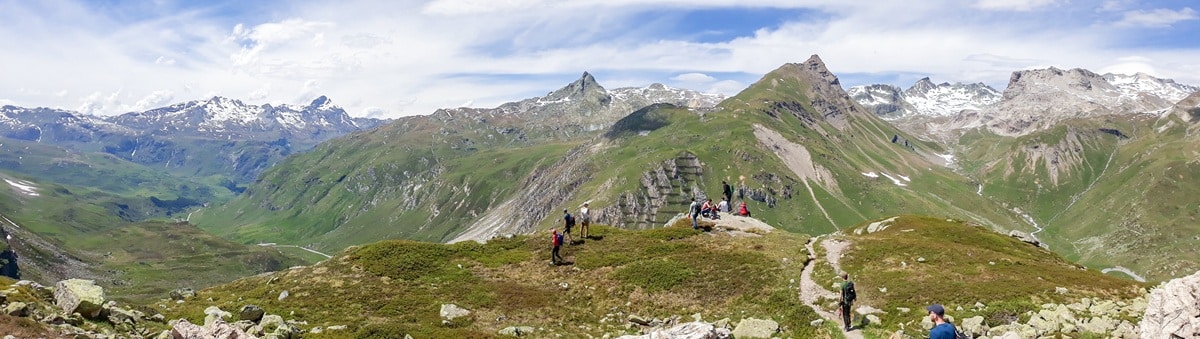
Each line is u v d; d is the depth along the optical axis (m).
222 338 29.30
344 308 44.59
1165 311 26.75
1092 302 37.34
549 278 54.53
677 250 60.38
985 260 50.16
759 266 51.84
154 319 36.16
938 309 26.19
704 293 47.62
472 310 44.75
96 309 30.70
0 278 33.44
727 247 60.09
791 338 36.22
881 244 56.84
